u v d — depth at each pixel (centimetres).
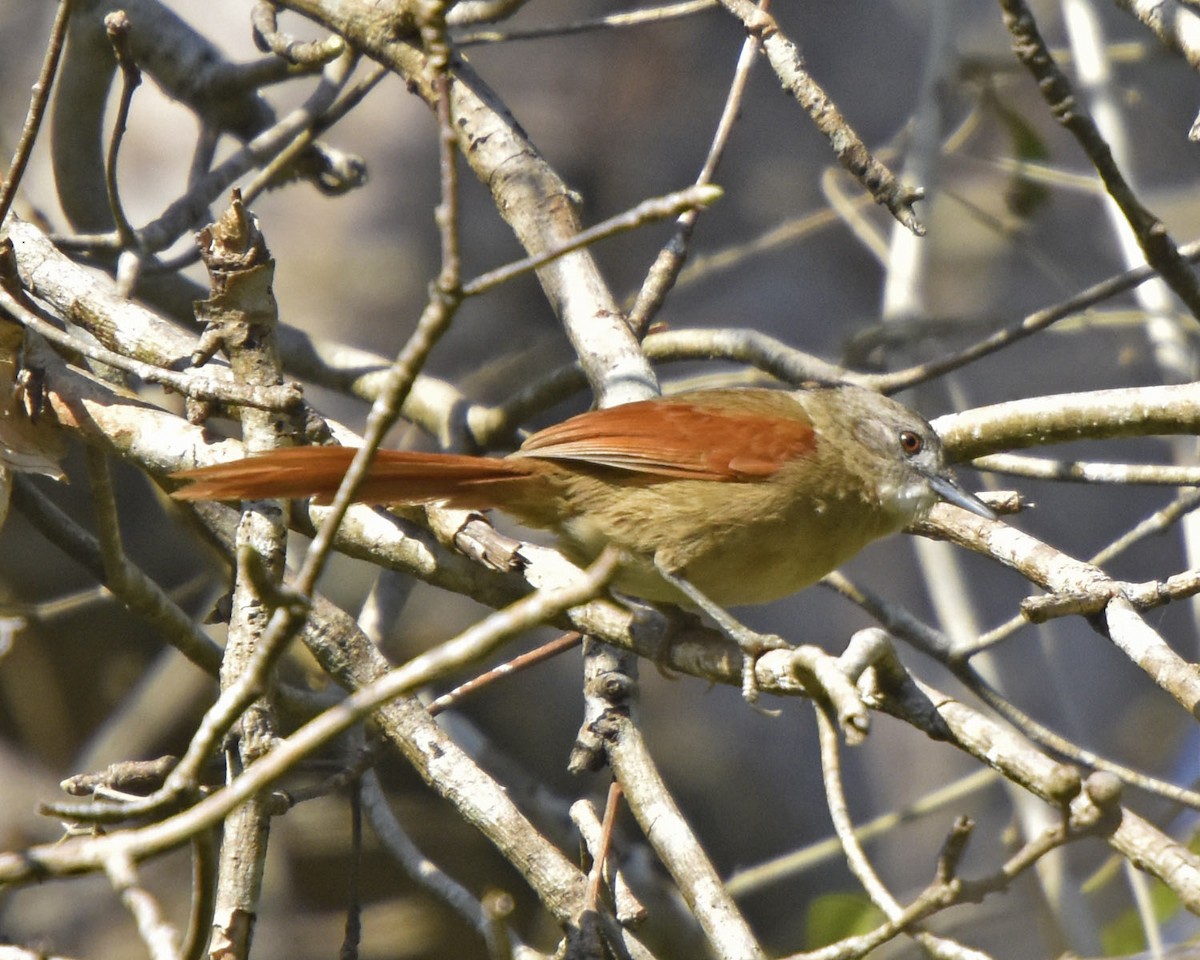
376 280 1638
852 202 1409
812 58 2020
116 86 1538
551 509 785
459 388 1498
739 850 1650
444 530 737
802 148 1944
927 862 1647
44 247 850
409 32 885
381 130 1694
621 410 792
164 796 511
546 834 1187
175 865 1352
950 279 1769
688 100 1909
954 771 1736
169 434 757
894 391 954
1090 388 1819
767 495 784
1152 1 897
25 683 1365
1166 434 823
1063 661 1756
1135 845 535
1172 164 1725
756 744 1725
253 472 655
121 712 1376
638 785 730
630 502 777
